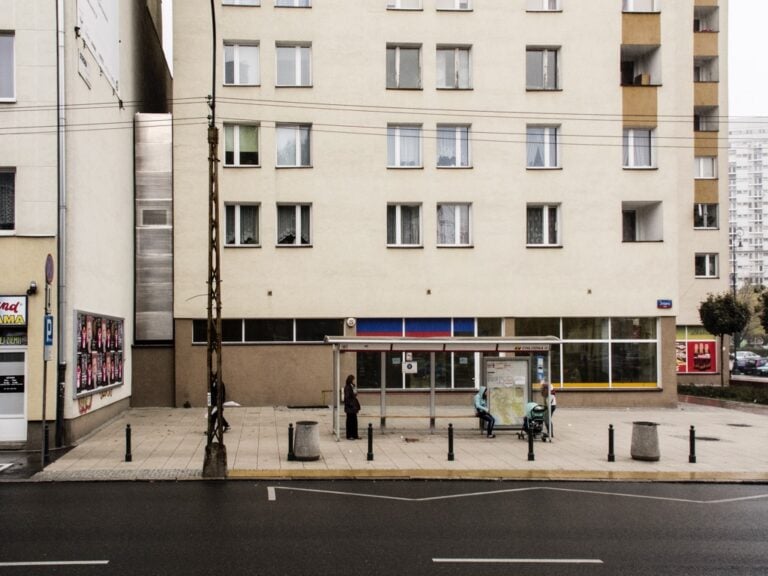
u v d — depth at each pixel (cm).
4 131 1766
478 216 2720
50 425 1738
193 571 805
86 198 1905
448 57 2777
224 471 1420
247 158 2667
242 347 2608
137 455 1636
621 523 1087
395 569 823
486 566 841
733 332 3797
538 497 1289
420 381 2673
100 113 2083
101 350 2073
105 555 866
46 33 1780
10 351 1742
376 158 2688
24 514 1093
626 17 2805
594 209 2762
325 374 2636
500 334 2722
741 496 1330
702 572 833
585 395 2739
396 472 1488
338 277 2656
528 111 2758
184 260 2600
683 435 2084
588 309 2742
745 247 13738
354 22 2697
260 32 2661
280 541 941
